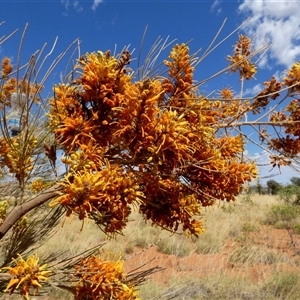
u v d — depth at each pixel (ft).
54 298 16.11
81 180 4.84
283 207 55.98
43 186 8.08
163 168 5.99
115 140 5.63
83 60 5.79
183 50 6.55
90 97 5.64
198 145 6.17
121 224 5.76
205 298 24.04
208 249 38.24
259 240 44.24
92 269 6.24
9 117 7.02
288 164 8.21
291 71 8.21
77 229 35.50
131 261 32.68
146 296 21.48
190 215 6.54
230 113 8.58
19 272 5.07
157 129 5.37
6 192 8.45
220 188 6.36
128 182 5.27
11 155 6.50
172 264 32.99
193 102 6.52
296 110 8.26
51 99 6.10
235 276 28.66
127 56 5.66
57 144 6.07
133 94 5.34
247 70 9.15
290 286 25.91
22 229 7.98
